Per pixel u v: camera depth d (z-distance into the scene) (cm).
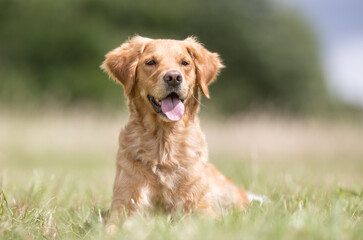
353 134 1493
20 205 460
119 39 2903
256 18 3412
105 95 2711
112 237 360
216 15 3225
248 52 3300
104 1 2986
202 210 468
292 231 329
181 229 367
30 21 2819
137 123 484
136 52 508
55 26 2805
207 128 1554
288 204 471
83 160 1171
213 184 520
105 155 1256
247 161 1067
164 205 470
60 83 2670
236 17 3266
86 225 433
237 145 1413
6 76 2503
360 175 870
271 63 3325
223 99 3098
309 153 1380
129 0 3028
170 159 469
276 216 376
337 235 324
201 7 3238
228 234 325
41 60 2778
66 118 1533
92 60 2819
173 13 3152
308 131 1524
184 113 489
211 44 3269
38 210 430
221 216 400
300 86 3478
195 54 519
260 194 590
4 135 1311
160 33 3050
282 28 3453
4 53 2758
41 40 2755
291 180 623
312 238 318
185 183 468
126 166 468
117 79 520
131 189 459
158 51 492
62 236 396
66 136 1365
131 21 3070
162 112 463
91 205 511
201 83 514
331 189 579
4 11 2836
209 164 553
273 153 1351
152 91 472
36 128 1408
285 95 3466
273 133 1495
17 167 984
